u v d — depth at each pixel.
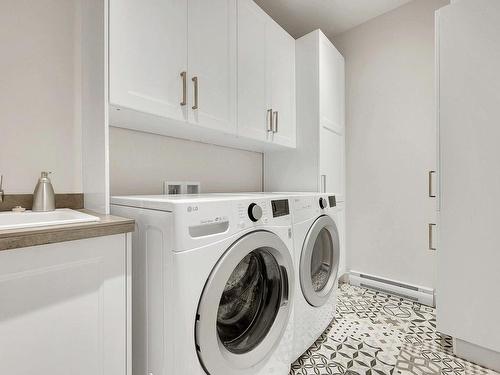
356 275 2.44
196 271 0.82
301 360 1.37
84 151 1.27
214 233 0.89
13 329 0.66
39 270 0.70
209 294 0.84
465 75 1.38
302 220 1.34
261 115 1.75
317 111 2.00
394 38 2.24
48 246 0.71
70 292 0.76
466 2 1.38
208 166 1.90
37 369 0.70
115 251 0.85
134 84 1.07
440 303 1.45
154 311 0.88
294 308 1.25
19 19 1.13
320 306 1.50
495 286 1.29
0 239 0.61
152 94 1.13
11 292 0.66
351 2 2.15
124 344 0.88
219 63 1.44
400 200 2.22
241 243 0.95
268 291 1.18
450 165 1.43
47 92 1.20
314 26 2.46
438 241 1.47
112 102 1.00
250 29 1.66
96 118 1.13
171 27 1.21
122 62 1.03
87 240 0.79
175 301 0.79
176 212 0.80
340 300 2.12
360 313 1.89
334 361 1.37
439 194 1.47
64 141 1.25
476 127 1.35
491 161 1.30
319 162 1.99
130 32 1.06
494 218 1.29
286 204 1.22
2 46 1.09
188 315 0.80
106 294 0.83
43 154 1.19
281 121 1.94
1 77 1.09
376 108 2.34
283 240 1.16
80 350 0.78
